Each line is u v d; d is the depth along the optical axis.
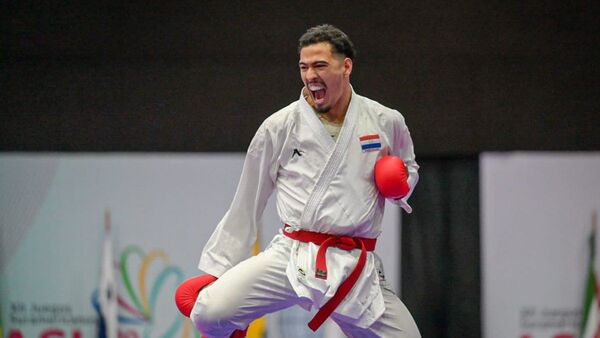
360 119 5.89
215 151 9.79
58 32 9.84
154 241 9.14
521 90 9.75
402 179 5.77
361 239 5.91
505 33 9.73
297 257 5.81
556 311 9.05
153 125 9.81
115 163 9.24
